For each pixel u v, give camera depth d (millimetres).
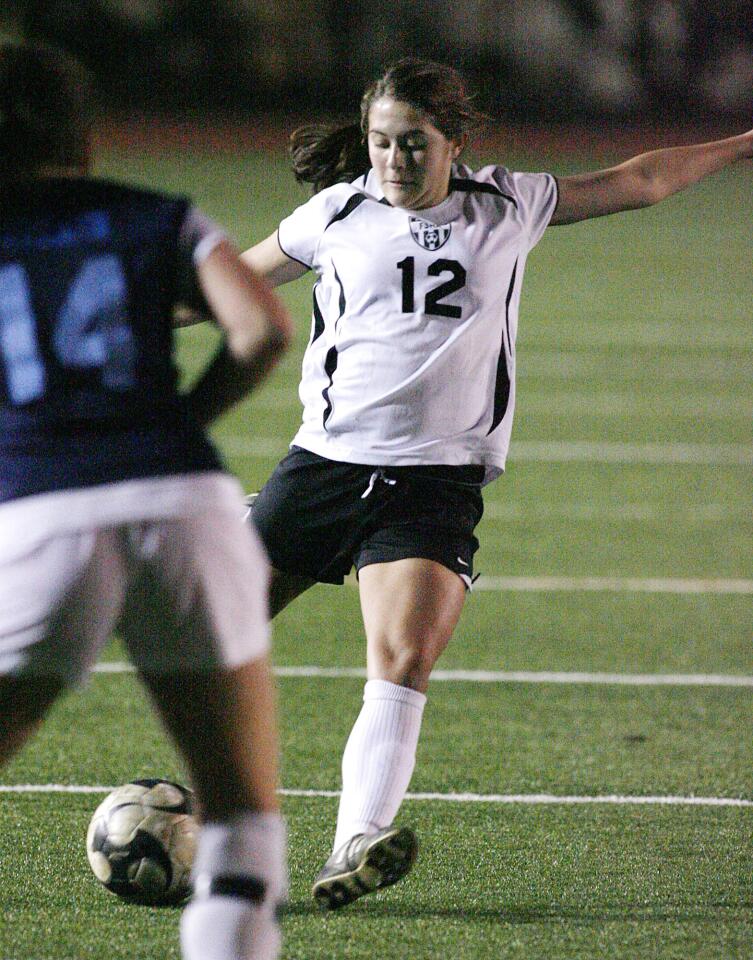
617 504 35094
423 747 19438
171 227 9656
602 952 13031
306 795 17516
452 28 150625
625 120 154250
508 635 25094
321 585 28766
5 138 9820
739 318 64500
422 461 14133
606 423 44375
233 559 9711
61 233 9648
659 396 48469
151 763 18641
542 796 17547
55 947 12938
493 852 15633
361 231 14336
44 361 9477
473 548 14273
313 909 13961
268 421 43906
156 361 9656
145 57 144500
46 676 9578
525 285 74312
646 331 61125
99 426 9461
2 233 9641
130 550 9430
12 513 9344
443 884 14672
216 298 9531
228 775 9898
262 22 145625
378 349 14180
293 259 14750
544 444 41656
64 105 9898
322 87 147500
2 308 9547
